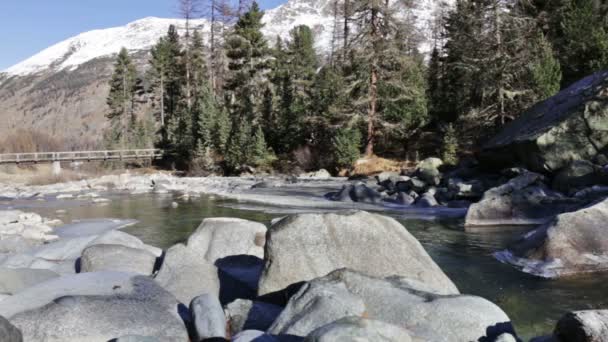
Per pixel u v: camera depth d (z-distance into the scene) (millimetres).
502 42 26219
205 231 8656
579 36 27625
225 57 47938
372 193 19250
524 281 8047
